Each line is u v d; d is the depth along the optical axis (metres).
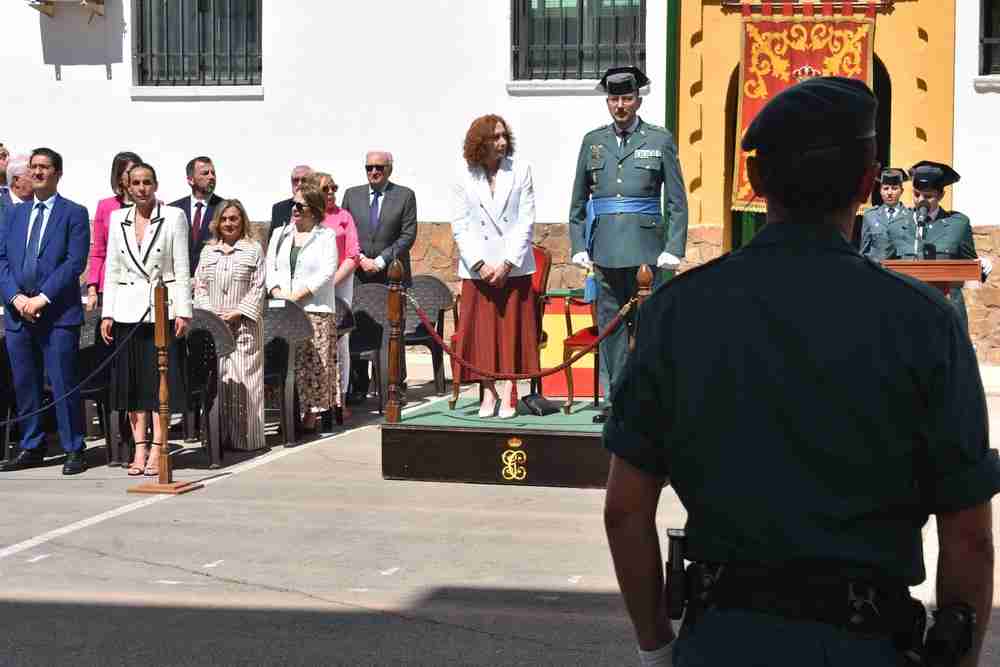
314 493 9.65
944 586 2.70
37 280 10.61
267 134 16.86
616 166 10.17
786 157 2.75
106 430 11.23
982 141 15.67
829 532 2.61
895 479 2.63
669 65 16.08
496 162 10.12
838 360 2.63
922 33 15.72
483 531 8.50
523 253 10.17
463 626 6.61
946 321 2.67
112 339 10.52
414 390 14.53
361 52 16.62
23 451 10.92
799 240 2.75
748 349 2.69
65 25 17.14
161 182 17.09
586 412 10.72
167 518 8.92
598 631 6.51
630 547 2.85
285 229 12.10
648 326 2.82
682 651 2.71
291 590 7.24
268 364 11.55
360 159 16.70
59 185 17.27
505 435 9.84
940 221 11.71
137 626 6.64
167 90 17.00
